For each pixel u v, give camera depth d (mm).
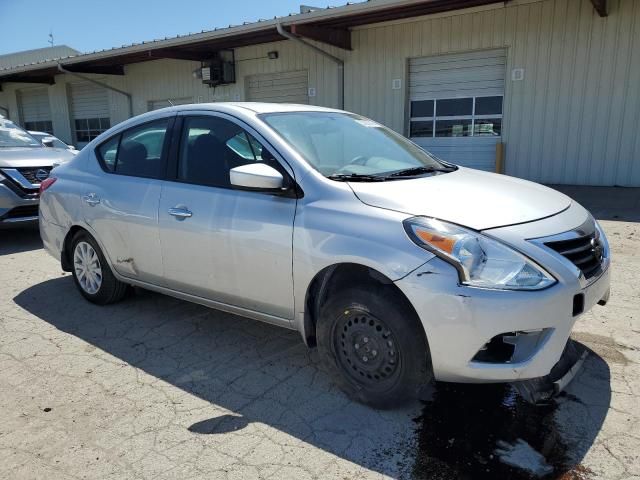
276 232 3115
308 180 3102
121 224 4098
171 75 17359
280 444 2637
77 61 16781
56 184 4758
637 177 10117
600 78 10125
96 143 4598
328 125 3801
